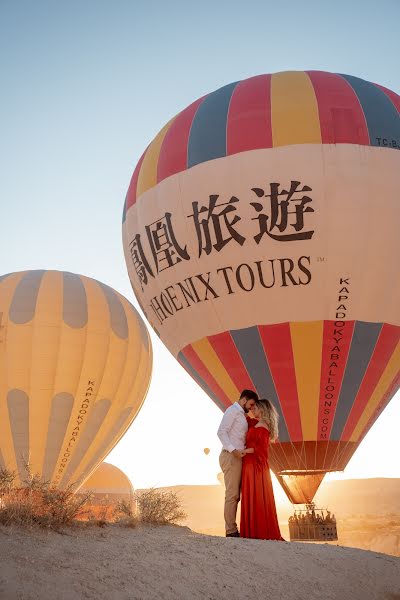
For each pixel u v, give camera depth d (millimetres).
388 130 15633
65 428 22047
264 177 15055
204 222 15484
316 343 15141
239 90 17000
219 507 72688
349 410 15562
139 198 17266
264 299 15148
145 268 17141
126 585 4027
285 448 15484
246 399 7656
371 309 15117
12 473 5574
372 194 14930
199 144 16062
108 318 23750
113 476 34000
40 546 4395
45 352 22375
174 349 17484
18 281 23812
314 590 4801
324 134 15273
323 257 14836
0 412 21781
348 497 96688
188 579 4379
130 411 23953
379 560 5961
